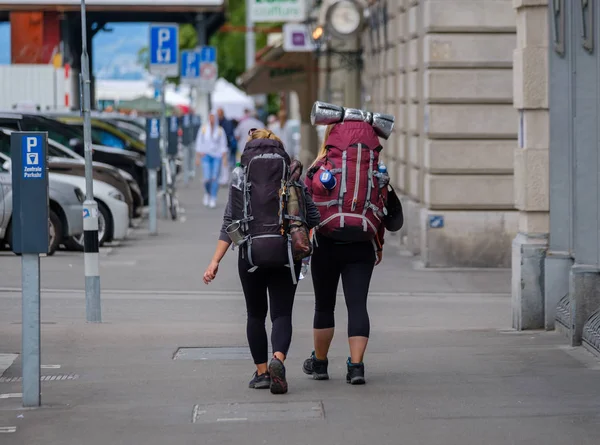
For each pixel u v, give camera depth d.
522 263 24.20
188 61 69.25
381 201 17.92
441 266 37.34
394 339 23.56
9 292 30.31
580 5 22.53
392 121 18.31
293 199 17.06
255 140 17.42
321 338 18.53
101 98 106.00
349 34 53.66
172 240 43.94
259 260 17.02
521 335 23.73
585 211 22.05
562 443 14.53
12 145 16.28
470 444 14.54
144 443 14.89
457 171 37.06
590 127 22.19
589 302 21.83
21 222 16.45
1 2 82.00
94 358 21.28
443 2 36.56
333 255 18.08
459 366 19.91
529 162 24.23
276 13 69.06
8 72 74.44
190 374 19.56
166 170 52.84
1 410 16.83
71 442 15.01
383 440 14.80
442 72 36.78
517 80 24.66
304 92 80.31
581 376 18.73
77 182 39.84
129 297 30.34
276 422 15.81
